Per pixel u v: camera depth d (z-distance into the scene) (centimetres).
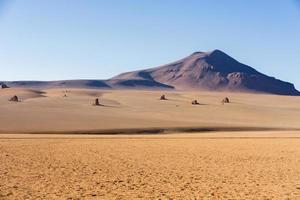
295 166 2531
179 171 2319
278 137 5350
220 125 8794
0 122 8081
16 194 1669
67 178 2062
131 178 2081
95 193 1711
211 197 1641
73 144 3981
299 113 12462
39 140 4500
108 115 9994
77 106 11300
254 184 1922
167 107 12538
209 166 2525
